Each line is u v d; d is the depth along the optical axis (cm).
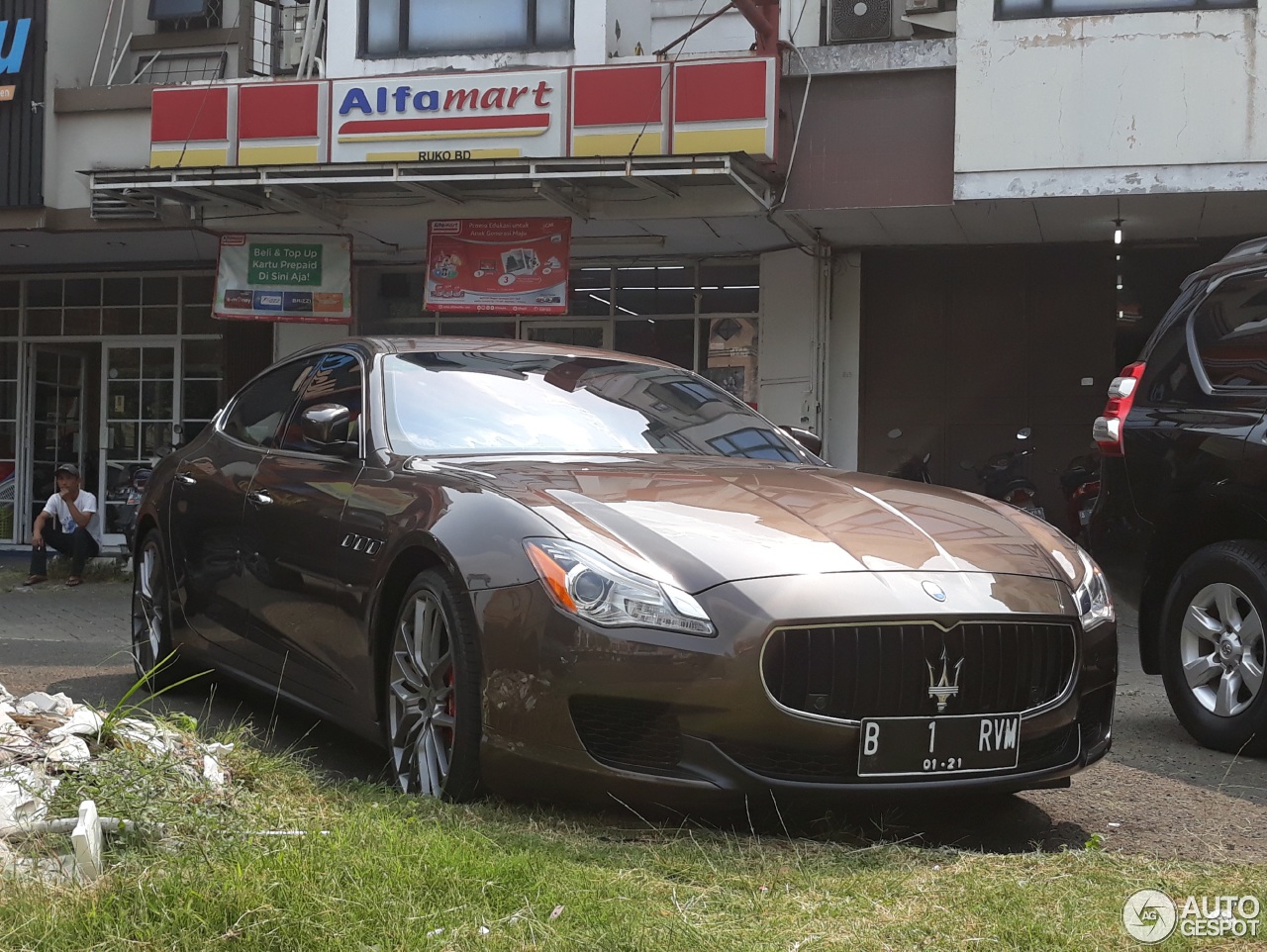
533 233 1248
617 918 274
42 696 413
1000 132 1104
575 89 1145
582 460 449
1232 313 576
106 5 1502
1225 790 470
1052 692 375
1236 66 1060
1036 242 1296
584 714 352
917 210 1155
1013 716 363
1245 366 562
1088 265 1290
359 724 430
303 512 470
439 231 1270
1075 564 405
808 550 365
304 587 463
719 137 1121
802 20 1295
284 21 1538
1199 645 564
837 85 1151
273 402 559
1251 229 1218
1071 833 402
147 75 1549
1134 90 1078
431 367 500
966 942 270
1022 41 1098
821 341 1321
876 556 368
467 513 389
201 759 371
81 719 381
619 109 1139
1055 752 379
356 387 493
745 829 367
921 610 351
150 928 254
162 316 1577
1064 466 1293
